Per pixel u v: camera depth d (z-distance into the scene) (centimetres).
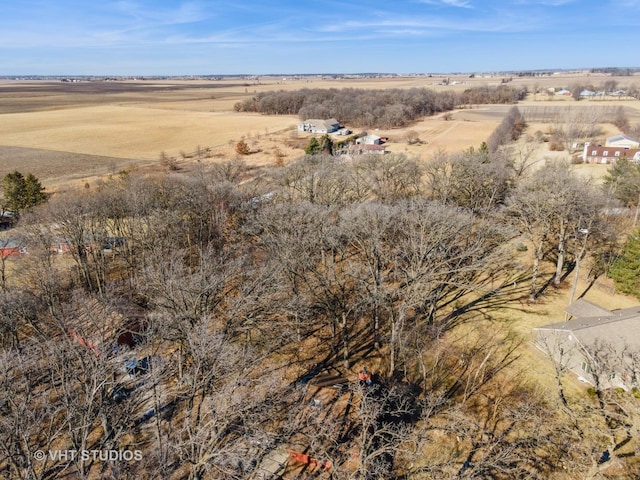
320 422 2180
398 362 2891
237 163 7588
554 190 3784
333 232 3225
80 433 1909
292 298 2814
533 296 3638
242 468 1906
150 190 4550
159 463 1719
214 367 1792
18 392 1953
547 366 2831
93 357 1930
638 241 3578
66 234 3753
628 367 2172
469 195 5069
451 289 3850
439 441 2236
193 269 3644
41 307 2912
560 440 2219
